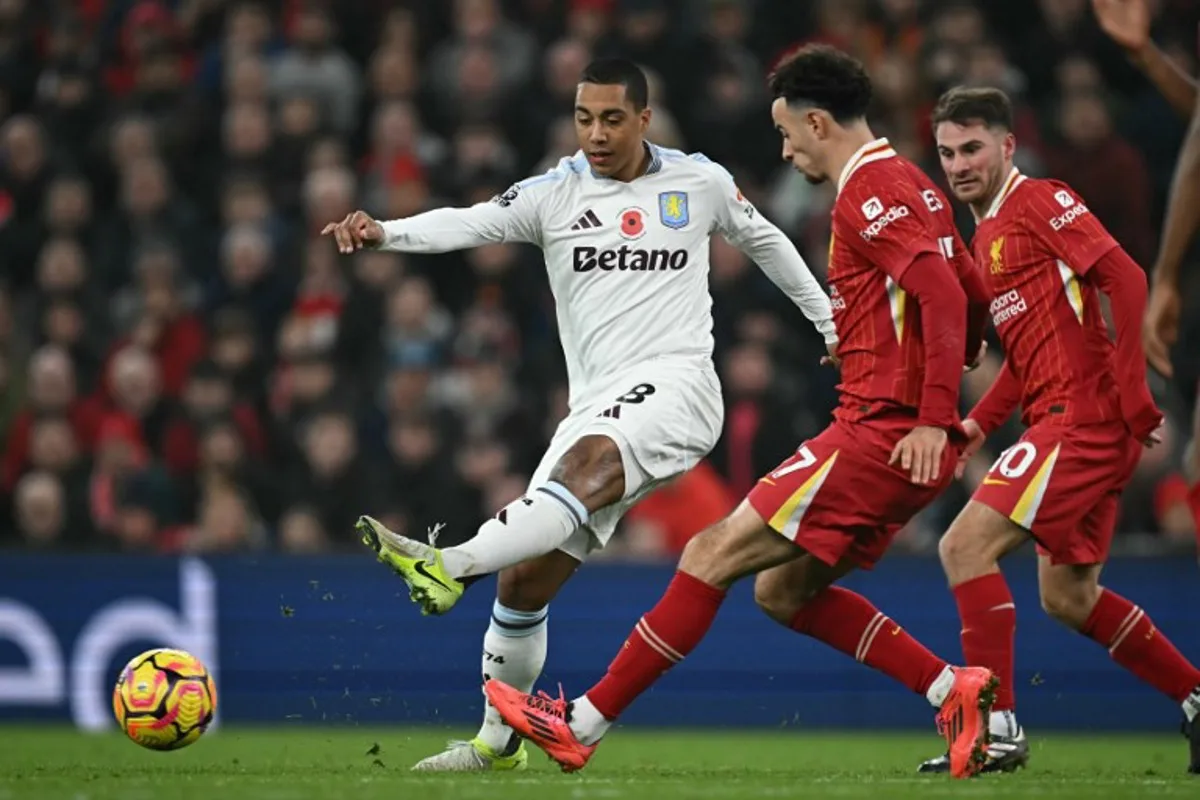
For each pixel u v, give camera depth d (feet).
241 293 157.58
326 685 124.88
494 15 168.14
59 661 125.70
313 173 161.17
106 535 141.28
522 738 78.84
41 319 160.66
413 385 140.87
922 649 78.89
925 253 72.08
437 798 62.64
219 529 138.00
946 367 71.67
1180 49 172.86
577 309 77.97
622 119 76.28
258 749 103.45
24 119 172.14
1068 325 79.41
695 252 78.13
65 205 165.37
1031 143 159.43
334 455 140.26
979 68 160.76
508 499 139.54
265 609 125.49
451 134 165.17
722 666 126.00
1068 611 83.92
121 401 147.84
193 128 170.30
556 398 144.87
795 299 81.92
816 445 75.10
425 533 139.33
